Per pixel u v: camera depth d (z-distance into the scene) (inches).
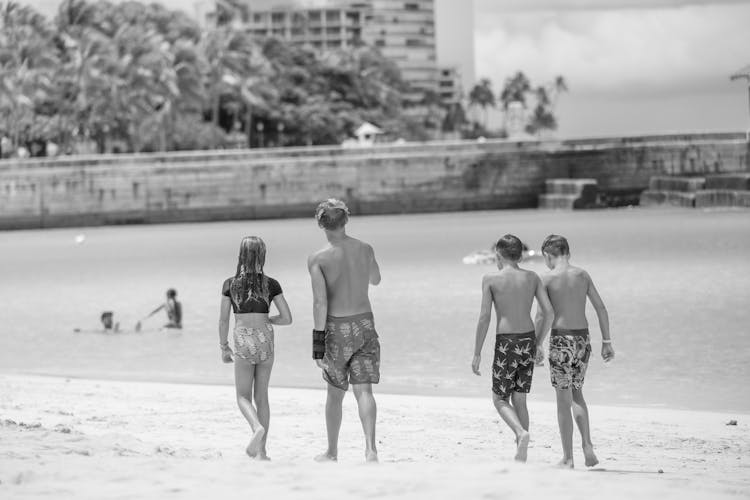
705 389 1244.5
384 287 2709.2
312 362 1521.9
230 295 698.8
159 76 7711.6
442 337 1770.4
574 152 6697.8
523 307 687.1
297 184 6560.0
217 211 6510.8
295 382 1349.7
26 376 1443.2
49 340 1878.7
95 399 1149.7
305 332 1835.6
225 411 1053.2
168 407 1082.1
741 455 800.3
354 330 649.6
